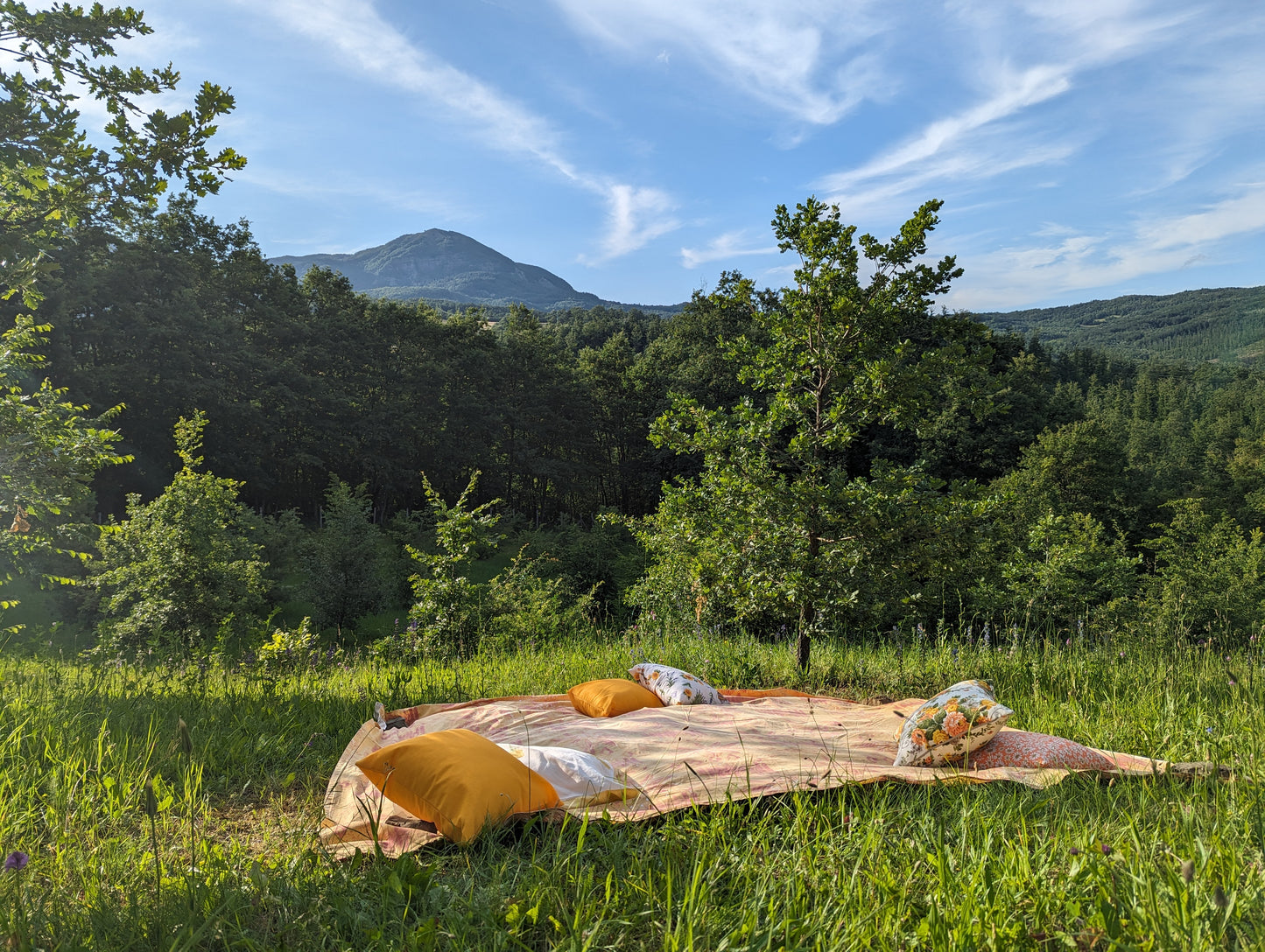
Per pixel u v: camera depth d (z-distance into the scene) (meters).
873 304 7.03
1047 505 31.78
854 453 40.12
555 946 2.08
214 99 8.80
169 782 3.78
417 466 57.50
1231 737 4.16
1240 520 50.19
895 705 5.33
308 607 28.11
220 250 50.41
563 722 5.00
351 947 2.16
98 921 2.22
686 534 7.44
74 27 8.44
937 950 1.93
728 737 4.34
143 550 16.95
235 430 45.28
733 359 7.87
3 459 10.82
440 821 2.99
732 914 2.22
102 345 39.44
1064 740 3.80
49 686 5.64
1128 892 2.12
